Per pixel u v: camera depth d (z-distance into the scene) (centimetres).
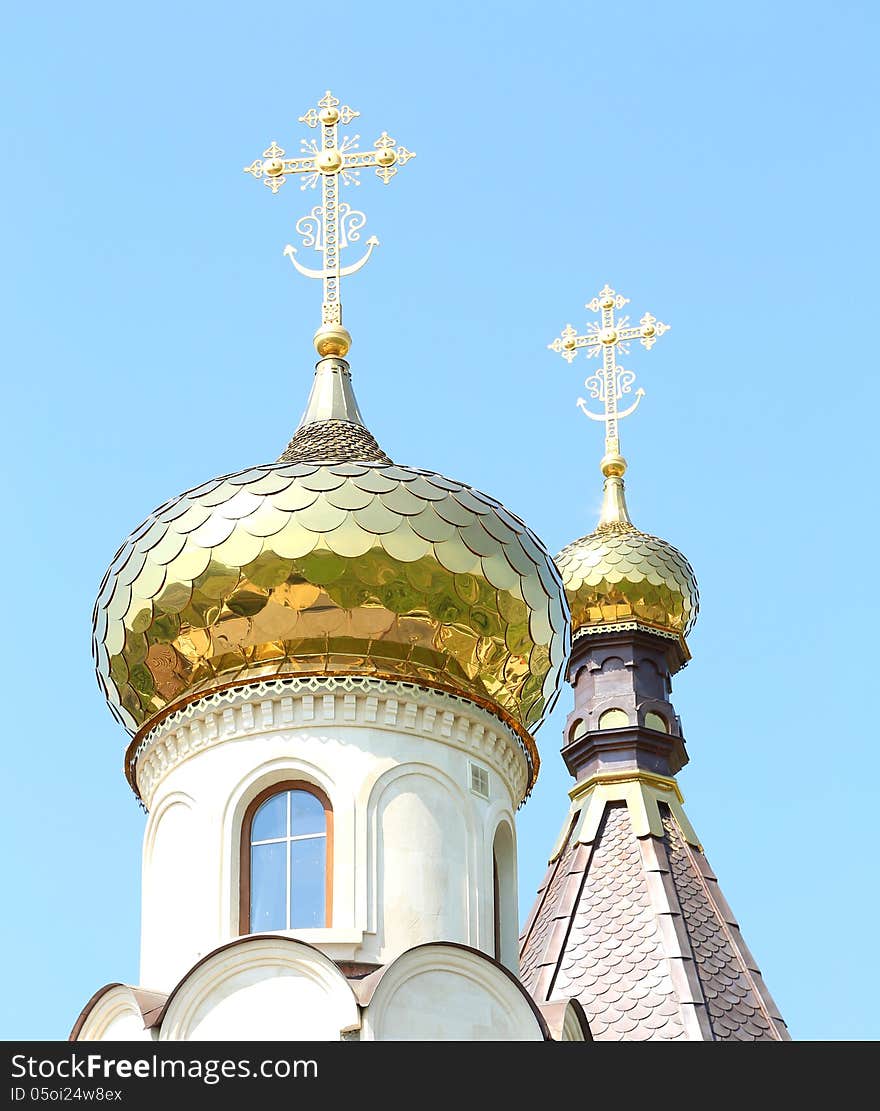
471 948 2978
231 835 3136
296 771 3155
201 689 3238
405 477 3300
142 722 3353
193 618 3256
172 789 3228
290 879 3111
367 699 3181
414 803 3152
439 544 3253
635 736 4378
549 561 3412
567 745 4444
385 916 3072
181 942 3111
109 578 3369
